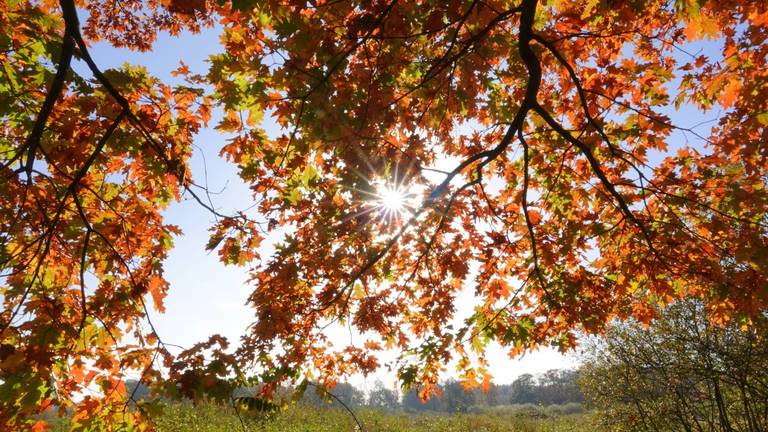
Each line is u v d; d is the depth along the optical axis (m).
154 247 4.78
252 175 5.00
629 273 5.67
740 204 4.70
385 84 4.27
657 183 5.25
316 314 5.47
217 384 3.57
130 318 4.44
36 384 3.40
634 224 5.22
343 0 3.45
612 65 4.85
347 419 20.70
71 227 4.35
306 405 21.98
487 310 6.20
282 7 3.42
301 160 4.80
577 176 5.83
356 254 5.47
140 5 5.54
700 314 11.43
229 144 4.73
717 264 4.93
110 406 3.74
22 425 3.61
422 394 6.34
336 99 4.02
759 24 4.11
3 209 4.17
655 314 6.14
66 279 4.77
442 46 4.69
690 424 12.66
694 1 4.22
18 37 3.57
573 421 22.64
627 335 13.73
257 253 5.31
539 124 5.64
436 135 5.75
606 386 15.07
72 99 3.92
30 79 3.76
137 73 3.97
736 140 4.56
